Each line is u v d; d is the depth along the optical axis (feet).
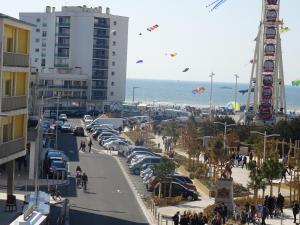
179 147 345.51
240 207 183.42
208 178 242.99
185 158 291.99
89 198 200.44
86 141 354.95
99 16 592.60
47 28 608.19
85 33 591.78
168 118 506.89
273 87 418.10
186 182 213.25
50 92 537.65
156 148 336.08
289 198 206.80
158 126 422.00
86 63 589.32
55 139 329.72
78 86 566.36
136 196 208.74
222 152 239.30
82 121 489.67
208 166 255.09
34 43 613.52
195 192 207.31
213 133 343.87
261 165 209.67
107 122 435.94
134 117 501.56
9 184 177.17
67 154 301.22
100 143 345.92
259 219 172.35
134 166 254.27
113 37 599.98
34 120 252.62
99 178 239.71
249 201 189.37
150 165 242.17
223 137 284.00
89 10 596.70
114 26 600.39
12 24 164.45
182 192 206.08
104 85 593.83
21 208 162.09
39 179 222.69
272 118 414.41
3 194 189.37
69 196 202.18
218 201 184.34
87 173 249.75
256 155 265.95
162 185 205.05
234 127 360.28
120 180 238.07
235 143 299.99
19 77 177.78
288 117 441.27
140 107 636.07
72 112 531.09
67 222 159.63
